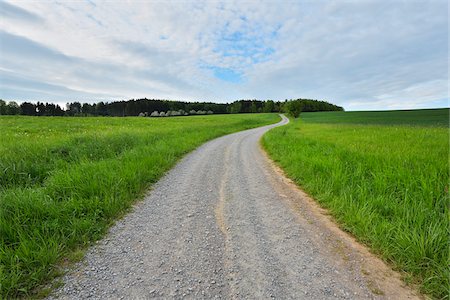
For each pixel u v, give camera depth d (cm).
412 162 522
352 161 602
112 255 261
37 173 504
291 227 335
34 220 300
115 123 2814
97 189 409
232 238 302
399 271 237
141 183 515
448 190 343
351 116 5456
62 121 2827
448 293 200
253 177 616
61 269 235
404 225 281
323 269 241
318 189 472
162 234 310
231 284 217
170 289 210
